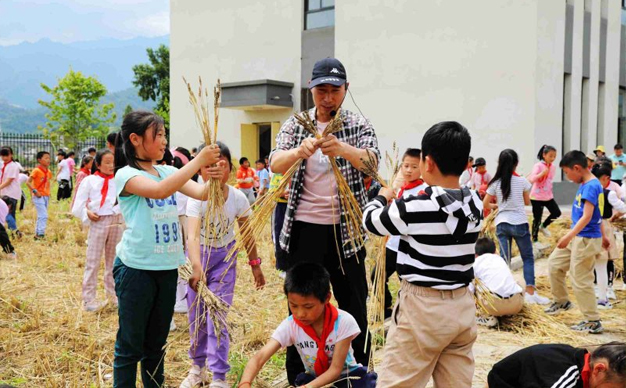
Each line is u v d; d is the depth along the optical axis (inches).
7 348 196.2
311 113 152.3
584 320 235.6
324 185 148.4
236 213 170.1
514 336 226.5
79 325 218.1
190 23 871.7
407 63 653.3
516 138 583.8
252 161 827.4
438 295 118.2
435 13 629.9
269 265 334.0
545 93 583.5
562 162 236.7
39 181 423.8
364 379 140.6
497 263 238.7
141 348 139.3
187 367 185.3
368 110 685.9
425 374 121.8
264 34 800.3
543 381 122.2
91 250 242.2
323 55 748.0
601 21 681.0
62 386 168.4
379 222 120.1
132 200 136.4
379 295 142.1
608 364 112.0
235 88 780.6
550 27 585.0
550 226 469.7
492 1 592.4
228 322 163.9
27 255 356.2
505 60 587.2
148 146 137.0
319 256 150.6
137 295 134.9
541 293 297.6
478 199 121.5
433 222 116.2
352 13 692.1
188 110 880.9
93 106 1354.6
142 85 1648.6
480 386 176.7
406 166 174.7
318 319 137.3
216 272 167.2
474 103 608.7
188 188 147.9
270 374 177.5
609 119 696.4
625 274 302.0
